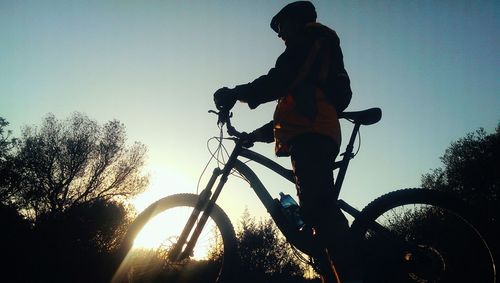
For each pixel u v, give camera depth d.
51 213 23.02
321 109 1.90
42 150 28.48
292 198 2.25
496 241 1.83
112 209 22.80
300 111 1.91
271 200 2.26
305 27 2.03
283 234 2.18
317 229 1.92
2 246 11.00
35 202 27.03
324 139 1.87
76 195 28.94
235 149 2.37
